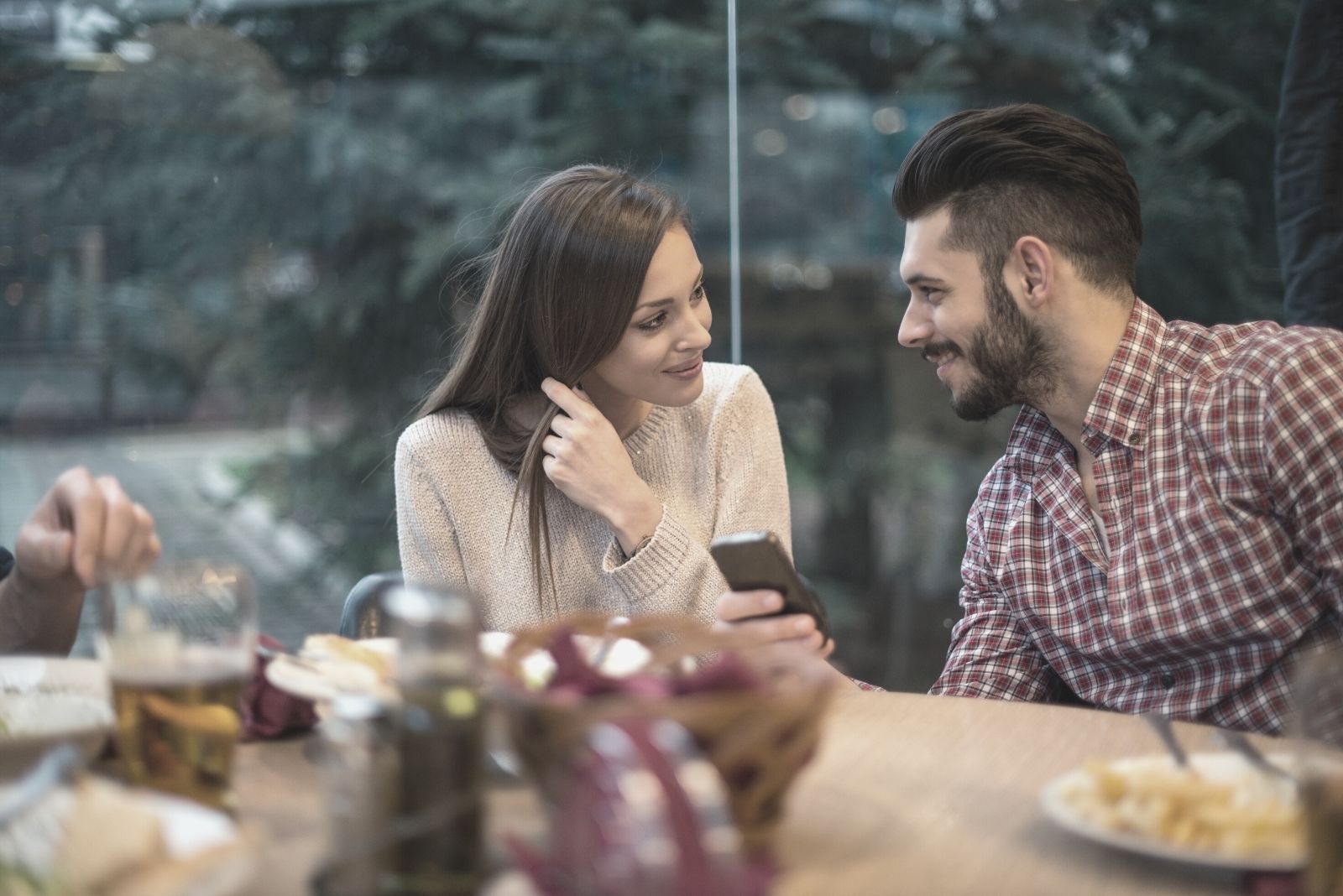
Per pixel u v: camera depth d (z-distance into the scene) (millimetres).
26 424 3082
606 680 798
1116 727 1070
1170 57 2688
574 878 660
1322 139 1908
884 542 3811
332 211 3402
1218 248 2637
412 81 3471
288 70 3324
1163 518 1442
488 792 846
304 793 924
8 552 1351
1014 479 1602
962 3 3014
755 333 3781
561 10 3447
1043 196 1459
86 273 3105
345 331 3416
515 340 1720
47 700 1014
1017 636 1598
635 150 3607
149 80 3115
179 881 675
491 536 1745
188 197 3197
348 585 3475
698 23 3471
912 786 927
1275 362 1401
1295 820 775
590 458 1629
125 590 859
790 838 831
